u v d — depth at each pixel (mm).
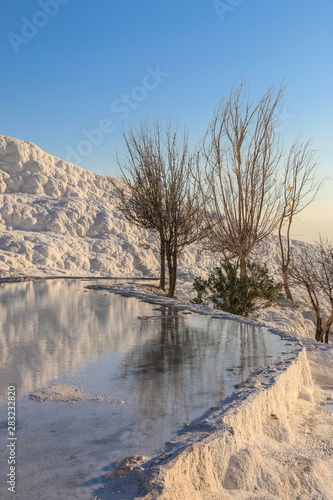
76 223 31703
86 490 2695
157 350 6324
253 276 14641
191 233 16984
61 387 4527
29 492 2650
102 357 5832
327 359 7977
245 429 3988
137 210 17609
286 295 22203
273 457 3920
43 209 31250
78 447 3230
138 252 31625
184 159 16750
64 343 6609
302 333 17000
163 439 3387
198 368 5395
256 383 4801
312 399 5895
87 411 3912
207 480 3172
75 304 11102
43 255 24500
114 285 16766
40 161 37031
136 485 2742
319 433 4785
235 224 15891
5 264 21625
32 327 7828
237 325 8531
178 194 16766
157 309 10562
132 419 3758
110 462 3029
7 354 5848
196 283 14523
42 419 3711
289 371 5453
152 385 4684
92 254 28781
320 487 3666
